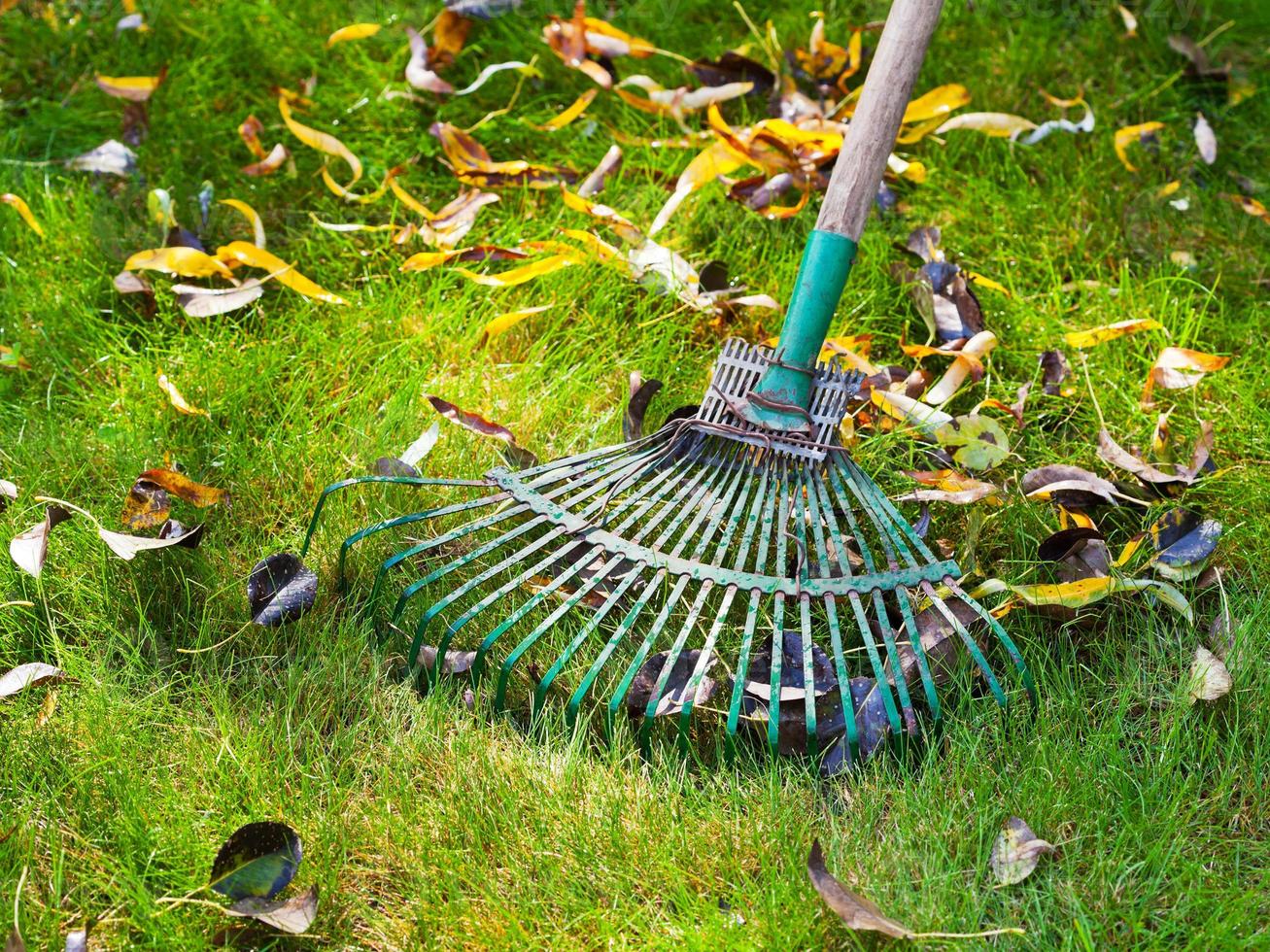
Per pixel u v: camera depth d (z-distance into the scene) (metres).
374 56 2.05
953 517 1.73
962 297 1.82
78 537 1.68
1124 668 1.65
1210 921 1.52
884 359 1.84
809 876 1.52
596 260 1.86
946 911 1.53
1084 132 2.00
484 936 1.53
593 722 1.63
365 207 1.93
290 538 1.70
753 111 2.02
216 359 1.78
